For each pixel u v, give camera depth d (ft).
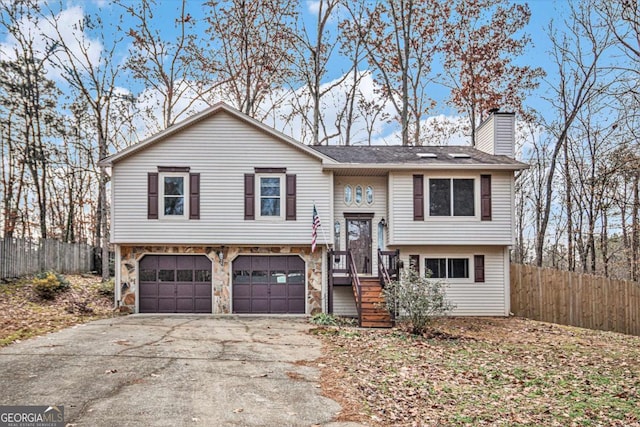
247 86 89.71
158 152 62.28
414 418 25.63
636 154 58.54
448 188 64.59
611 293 65.16
